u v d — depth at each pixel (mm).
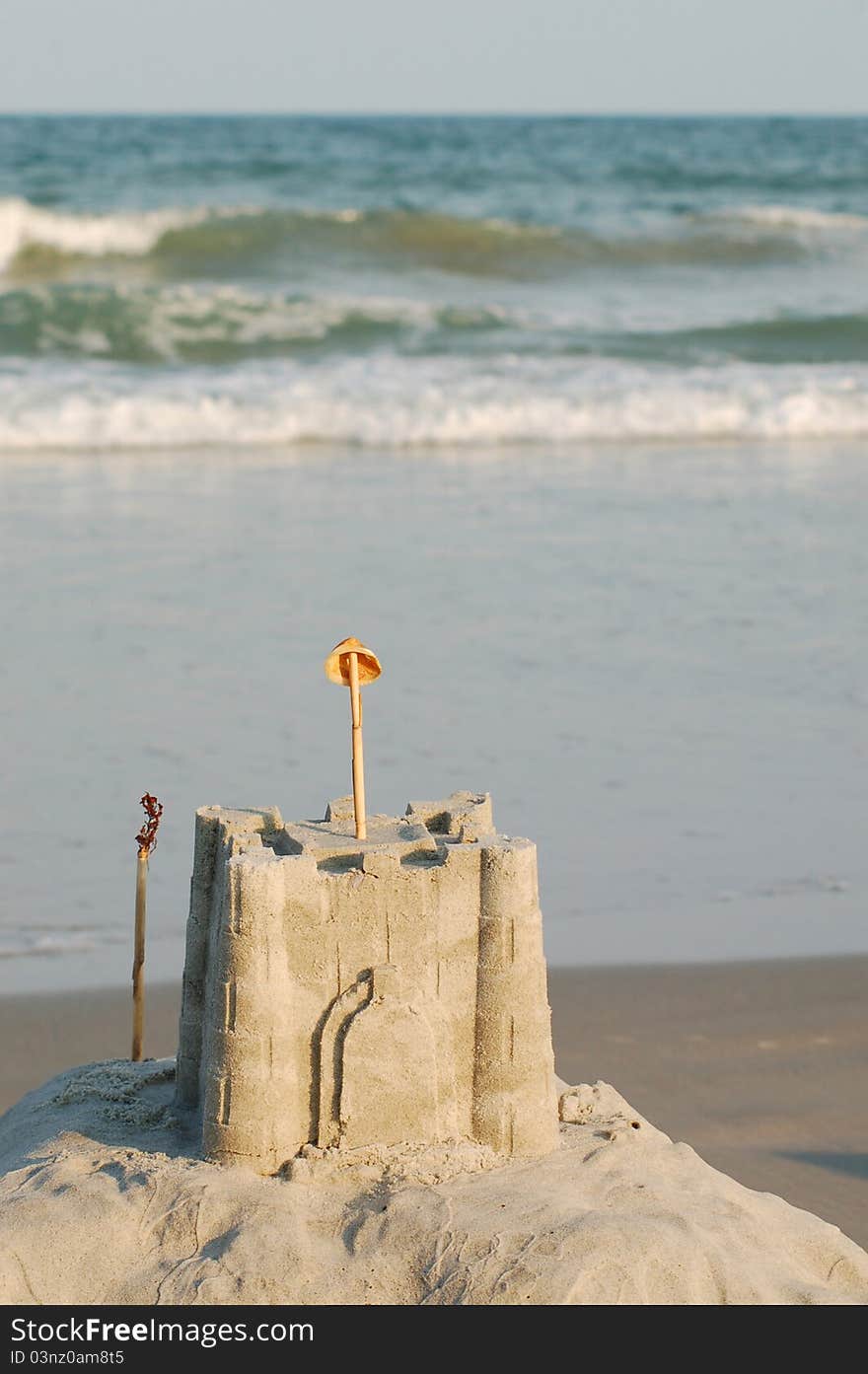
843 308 54000
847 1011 14742
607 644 24500
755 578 28016
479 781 19641
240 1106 9141
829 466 37250
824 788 19938
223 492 33156
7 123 172375
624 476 35594
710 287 58344
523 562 28516
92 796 19156
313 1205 8914
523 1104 9484
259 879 9031
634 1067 13641
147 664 23156
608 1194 9141
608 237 62062
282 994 9164
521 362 44625
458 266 59594
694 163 105250
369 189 79125
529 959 9445
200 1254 8695
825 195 84062
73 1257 8695
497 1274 8367
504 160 105812
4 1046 13984
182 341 45094
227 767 19859
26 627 24438
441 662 23531
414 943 9305
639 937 16156
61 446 36969
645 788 19703
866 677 23562
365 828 9688
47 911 16641
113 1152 9523
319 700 22047
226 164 87812
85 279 55688
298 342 46219
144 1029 14367
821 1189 11758
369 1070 9234
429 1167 9164
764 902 17047
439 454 37469
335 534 30078
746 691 22875
